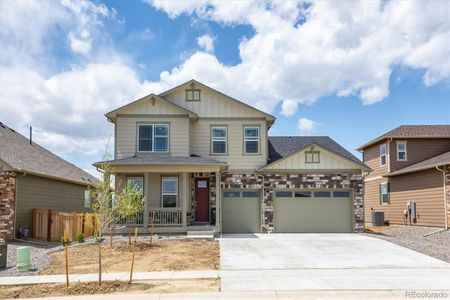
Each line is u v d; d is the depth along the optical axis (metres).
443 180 20.88
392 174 25.50
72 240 17.33
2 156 17.70
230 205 21.30
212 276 10.47
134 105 21.11
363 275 10.61
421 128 27.17
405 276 10.48
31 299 8.39
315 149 21.50
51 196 21.09
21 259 11.59
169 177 20.83
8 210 16.94
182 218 19.09
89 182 25.22
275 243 16.55
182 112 21.17
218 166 19.34
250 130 21.91
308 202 21.28
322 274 10.76
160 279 10.14
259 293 8.69
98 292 8.86
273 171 21.36
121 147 20.92
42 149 25.03
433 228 21.28
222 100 22.02
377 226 26.45
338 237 18.67
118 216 15.73
